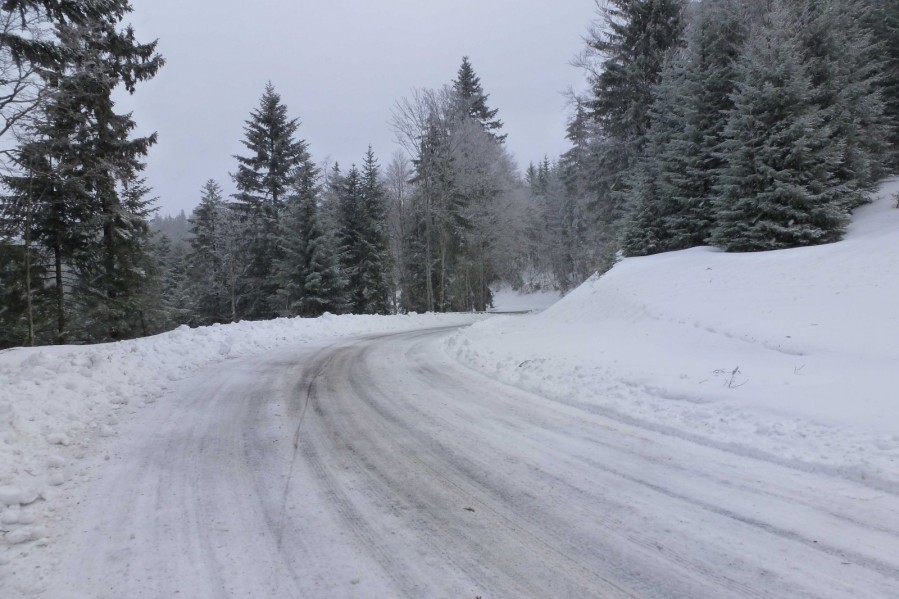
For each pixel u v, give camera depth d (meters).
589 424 5.72
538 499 3.81
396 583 2.75
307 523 3.45
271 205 33.50
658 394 6.44
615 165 24.56
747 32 16.58
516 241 40.88
